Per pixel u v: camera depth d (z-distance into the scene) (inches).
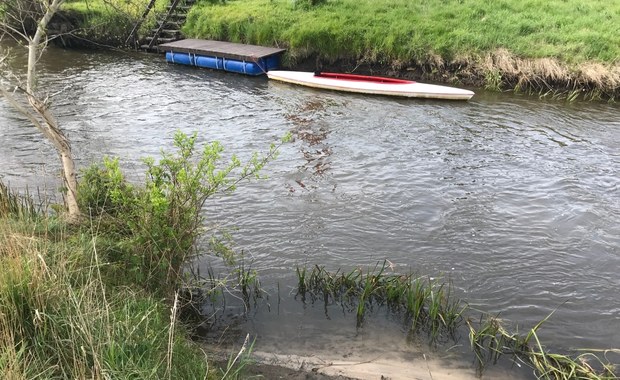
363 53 662.5
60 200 338.3
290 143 454.9
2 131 471.2
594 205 353.7
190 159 418.9
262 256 291.4
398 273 280.4
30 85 248.2
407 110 541.3
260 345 223.9
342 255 295.7
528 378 210.4
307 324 239.0
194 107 553.9
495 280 276.8
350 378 204.1
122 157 422.9
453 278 278.1
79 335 159.6
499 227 327.0
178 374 168.2
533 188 377.7
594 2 719.1
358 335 232.7
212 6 815.1
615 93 570.6
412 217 337.4
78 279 200.1
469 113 532.4
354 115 526.9
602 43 606.2
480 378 209.8
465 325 240.8
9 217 255.9
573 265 290.0
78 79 653.9
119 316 181.5
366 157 426.6
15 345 153.7
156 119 516.4
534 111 538.3
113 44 808.3
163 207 211.9
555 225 329.7
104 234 240.4
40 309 167.9
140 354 165.9
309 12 736.3
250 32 731.4
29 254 192.9
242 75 682.2
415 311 241.0
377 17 694.5
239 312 245.0
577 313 252.5
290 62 689.6
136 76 674.2
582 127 496.4
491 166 413.4
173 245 222.2
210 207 341.7
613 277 280.5
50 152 430.0
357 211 342.3
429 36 644.7
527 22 653.9
